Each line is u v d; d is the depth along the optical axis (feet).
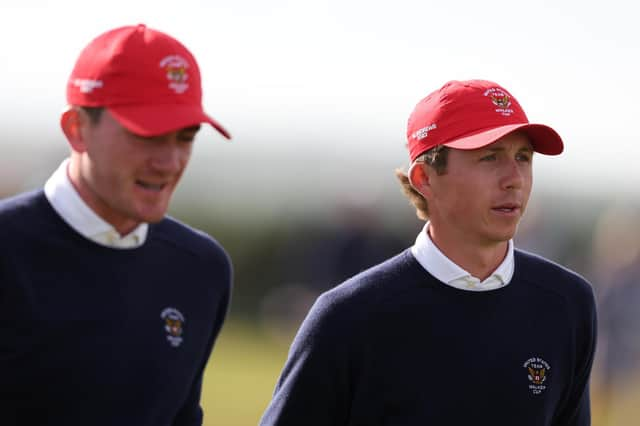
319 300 50.98
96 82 43.04
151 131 41.83
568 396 52.31
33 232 43.70
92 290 44.11
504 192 48.91
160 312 46.21
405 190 53.52
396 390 49.16
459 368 49.06
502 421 49.24
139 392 44.75
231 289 51.06
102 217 44.45
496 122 49.44
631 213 134.21
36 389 42.57
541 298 50.98
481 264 50.03
